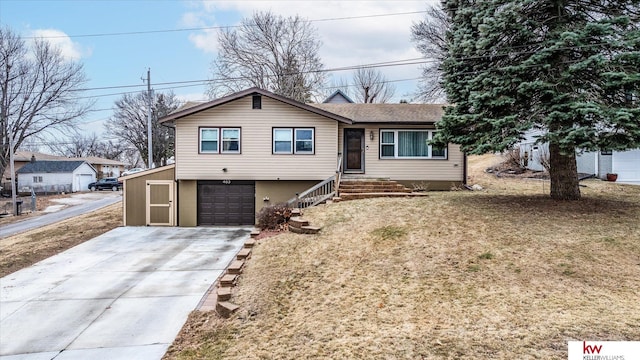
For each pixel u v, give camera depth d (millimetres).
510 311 4898
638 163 14562
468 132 9938
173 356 4922
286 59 33219
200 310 6352
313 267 7246
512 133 8797
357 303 5652
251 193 15164
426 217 9211
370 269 6863
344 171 15844
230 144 14867
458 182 15688
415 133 15859
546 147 16875
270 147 14844
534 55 8680
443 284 5988
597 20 8516
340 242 8352
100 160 50375
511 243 7230
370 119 15711
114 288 7754
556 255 6594
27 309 6758
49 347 5363
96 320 6219
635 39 7922
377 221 9328
